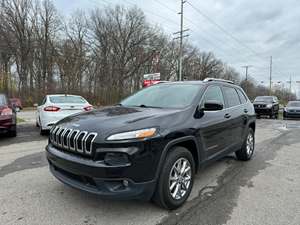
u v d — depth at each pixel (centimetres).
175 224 281
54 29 3831
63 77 3544
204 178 434
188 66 5841
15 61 3575
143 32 4538
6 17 3478
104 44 4266
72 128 303
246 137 534
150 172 280
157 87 462
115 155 266
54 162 317
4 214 296
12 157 551
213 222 287
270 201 343
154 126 293
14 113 780
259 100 2028
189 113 354
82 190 281
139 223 282
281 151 660
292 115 1748
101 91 3794
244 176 447
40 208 312
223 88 478
